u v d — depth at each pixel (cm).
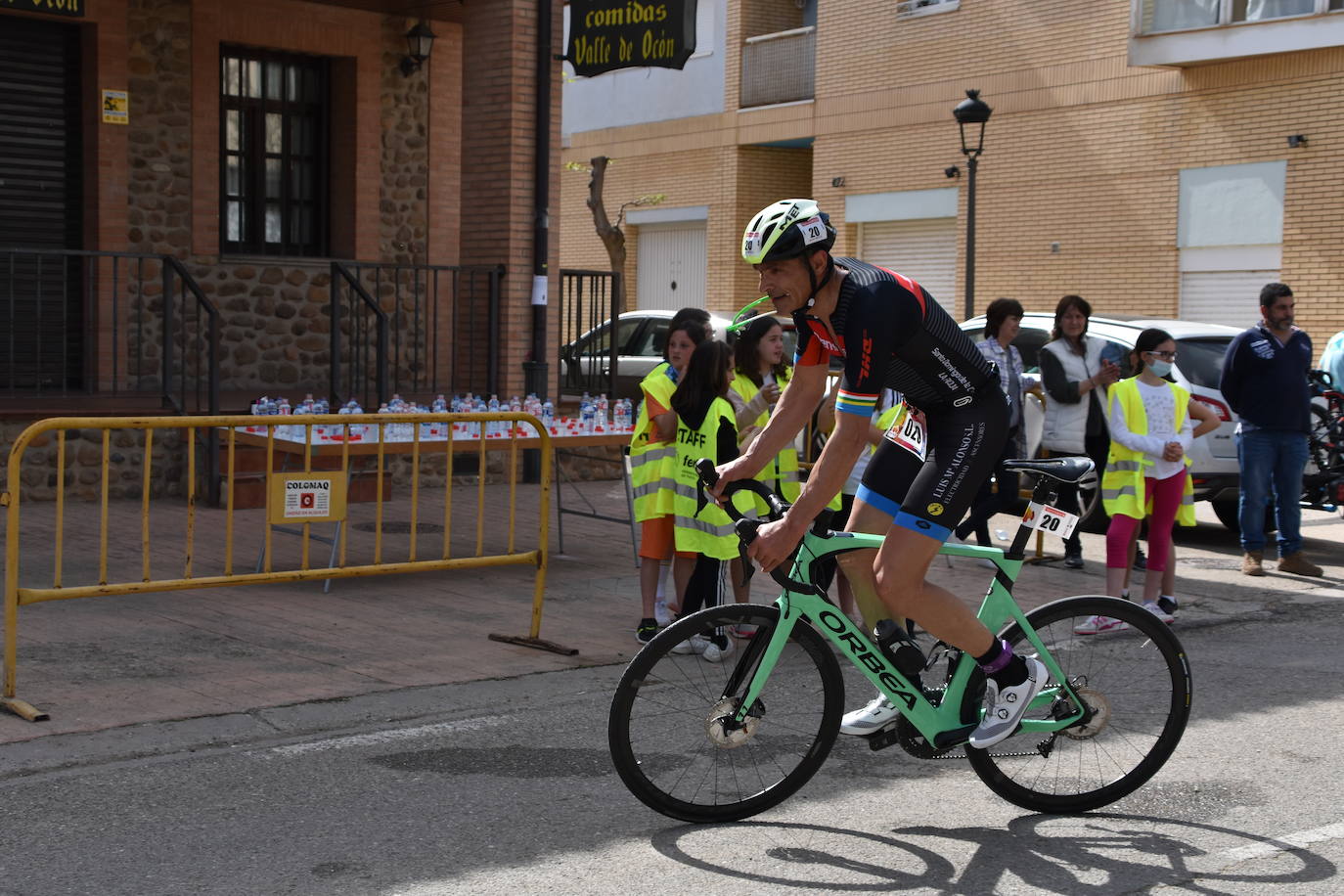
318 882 387
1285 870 409
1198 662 685
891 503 439
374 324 1373
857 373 392
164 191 1245
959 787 483
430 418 651
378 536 643
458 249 1428
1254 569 938
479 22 1243
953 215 2266
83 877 387
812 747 447
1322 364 1299
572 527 1028
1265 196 1864
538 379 1252
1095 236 2073
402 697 578
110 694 565
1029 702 434
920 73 2302
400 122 1385
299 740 520
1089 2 2055
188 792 460
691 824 439
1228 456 1068
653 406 660
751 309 418
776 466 671
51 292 1201
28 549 873
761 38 2598
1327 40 1753
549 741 526
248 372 1305
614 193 2955
